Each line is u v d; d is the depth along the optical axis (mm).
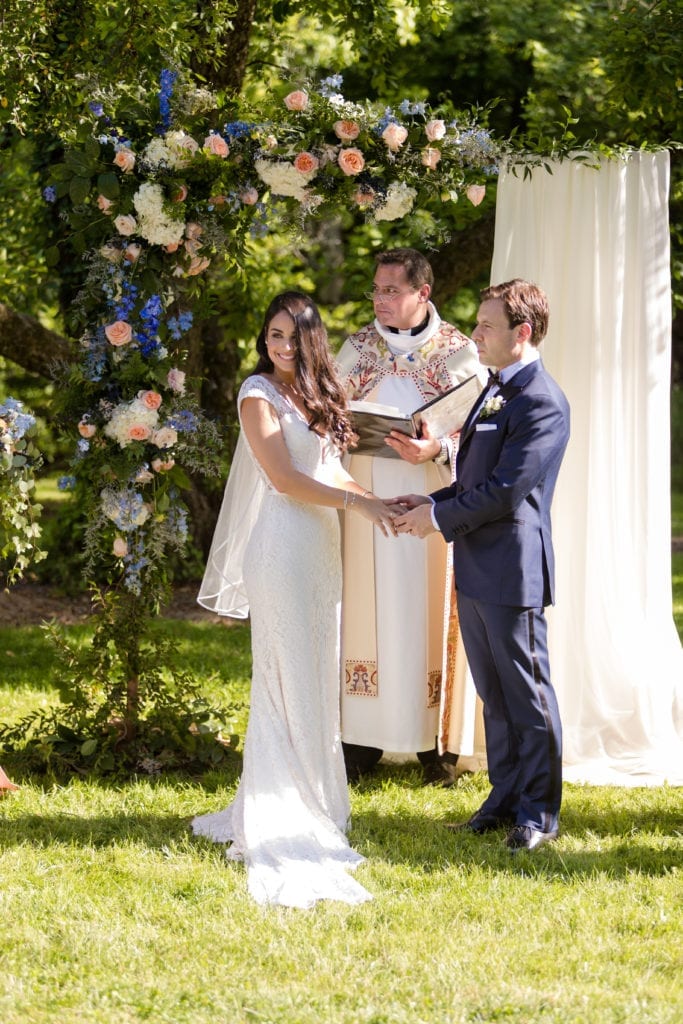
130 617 4930
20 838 4109
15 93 5758
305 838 3869
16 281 10000
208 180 4531
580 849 4047
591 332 4977
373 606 4770
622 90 6277
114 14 6109
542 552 4031
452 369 4816
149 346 4609
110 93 4762
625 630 5102
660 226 4992
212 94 4645
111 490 4621
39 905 3514
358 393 4859
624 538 5066
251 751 3994
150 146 4418
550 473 4016
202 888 3656
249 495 4535
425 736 4832
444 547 4828
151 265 4562
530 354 4051
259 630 4000
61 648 5051
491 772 4250
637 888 3703
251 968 3137
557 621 5090
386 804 4551
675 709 5262
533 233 4977
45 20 5941
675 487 15672
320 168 4590
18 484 4477
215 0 6336
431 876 3791
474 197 4711
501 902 3568
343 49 9594
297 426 3998
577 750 5078
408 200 4645
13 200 9805
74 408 4676
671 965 3172
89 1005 2926
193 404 4742
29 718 5086
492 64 10680
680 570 10516
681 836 4203
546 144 4906
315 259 11930
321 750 4094
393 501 4164
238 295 9242
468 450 4121
